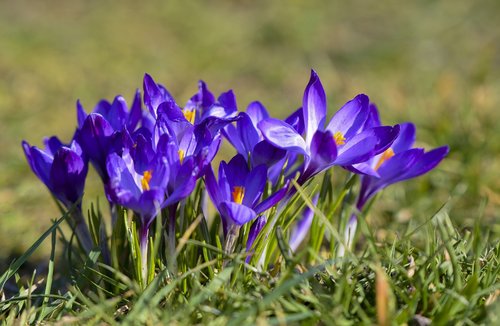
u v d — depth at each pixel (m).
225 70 1.46
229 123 0.69
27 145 0.69
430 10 1.87
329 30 1.71
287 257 0.67
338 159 0.67
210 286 0.65
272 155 0.67
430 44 1.63
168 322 0.64
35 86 1.31
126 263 0.72
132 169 0.65
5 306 0.69
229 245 0.67
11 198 0.94
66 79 1.35
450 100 1.15
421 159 0.70
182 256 0.70
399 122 1.07
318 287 0.67
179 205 0.72
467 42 1.64
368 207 0.76
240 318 0.63
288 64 1.50
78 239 0.73
